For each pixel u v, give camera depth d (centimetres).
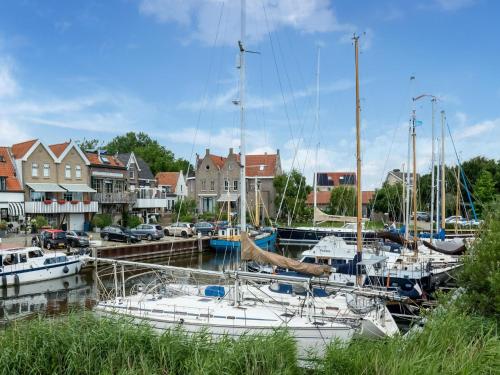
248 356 662
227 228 3391
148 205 4819
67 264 2323
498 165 5631
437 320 773
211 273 1137
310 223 4653
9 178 3597
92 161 4422
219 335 804
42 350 700
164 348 698
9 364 689
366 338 842
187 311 1091
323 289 1168
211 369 634
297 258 3181
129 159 5072
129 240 3212
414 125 2466
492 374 618
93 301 1880
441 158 3070
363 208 6309
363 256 1842
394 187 5069
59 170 3966
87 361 690
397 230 3347
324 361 701
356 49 1628
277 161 5747
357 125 1603
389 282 1680
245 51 1223
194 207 5103
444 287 1686
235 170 5494
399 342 708
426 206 4988
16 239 3059
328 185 7594
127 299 1198
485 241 877
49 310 1725
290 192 4869
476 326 761
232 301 1166
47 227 3372
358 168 1586
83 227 3984
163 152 8256
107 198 4319
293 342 729
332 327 975
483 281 838
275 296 1229
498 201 998
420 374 589
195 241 3497
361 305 1138
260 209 5000
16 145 3997
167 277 1484
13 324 839
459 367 604
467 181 4847
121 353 696
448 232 3450
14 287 2091
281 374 634
